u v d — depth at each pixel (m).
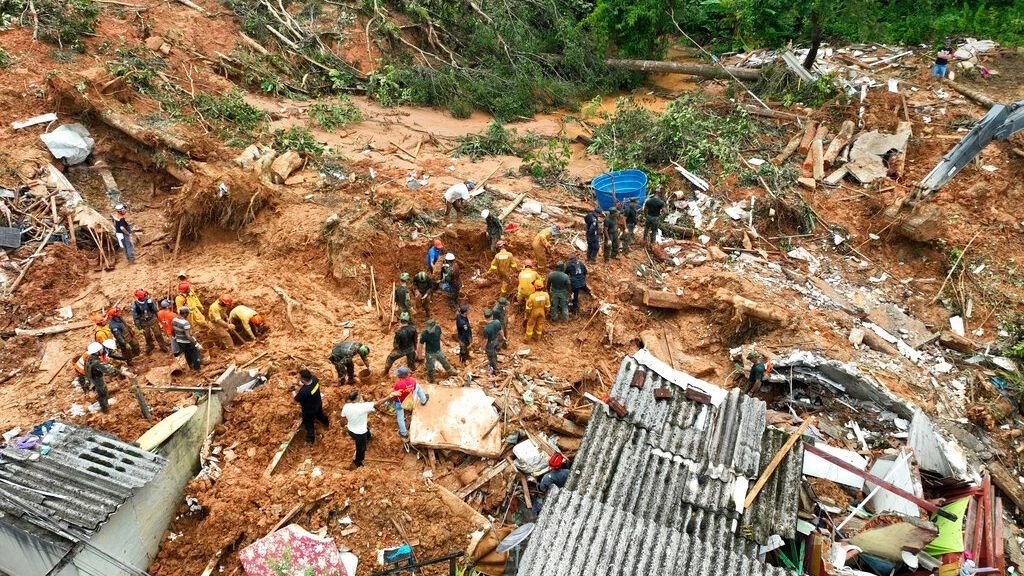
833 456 10.59
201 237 15.64
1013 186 18.95
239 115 20.23
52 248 14.41
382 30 26.14
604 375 13.02
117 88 18.55
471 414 11.10
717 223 17.83
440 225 16.33
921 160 19.94
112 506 8.64
